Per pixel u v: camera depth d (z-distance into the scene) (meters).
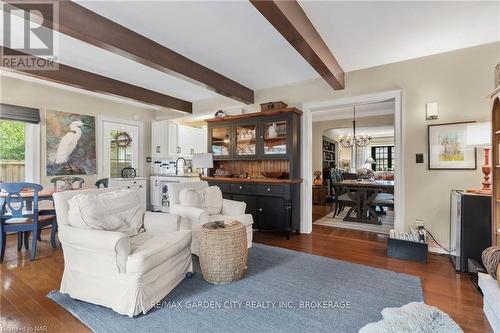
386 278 2.32
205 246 2.23
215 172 4.57
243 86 4.16
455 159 2.92
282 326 1.63
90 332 1.58
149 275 1.80
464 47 2.86
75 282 1.92
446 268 2.56
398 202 3.23
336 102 3.68
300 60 3.20
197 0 2.03
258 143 4.03
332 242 3.46
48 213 3.09
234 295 2.01
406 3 2.08
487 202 2.37
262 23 2.36
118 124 5.21
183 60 3.05
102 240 1.75
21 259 2.77
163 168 5.68
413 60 3.14
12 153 3.87
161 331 1.58
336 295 2.01
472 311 1.81
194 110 5.23
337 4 2.09
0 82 3.65
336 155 9.29
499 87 2.08
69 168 4.41
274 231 4.02
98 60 3.18
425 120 3.08
